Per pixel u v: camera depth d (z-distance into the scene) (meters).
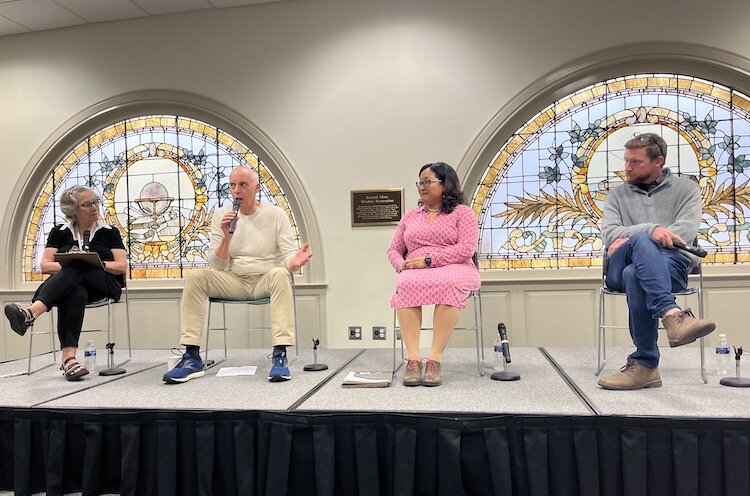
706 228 3.87
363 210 4.16
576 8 3.89
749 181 3.81
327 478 1.97
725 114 3.84
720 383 2.32
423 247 2.70
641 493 1.82
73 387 2.60
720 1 3.71
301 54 4.23
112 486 2.16
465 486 1.94
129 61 4.44
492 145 4.05
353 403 2.13
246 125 4.29
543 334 4.01
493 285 4.06
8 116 4.61
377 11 4.13
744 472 1.77
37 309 2.73
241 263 2.97
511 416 1.91
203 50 4.34
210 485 2.06
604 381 2.29
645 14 3.81
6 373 3.04
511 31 3.97
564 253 4.05
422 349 3.79
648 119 3.93
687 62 3.79
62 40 4.53
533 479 1.87
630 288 2.26
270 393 2.36
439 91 4.07
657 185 2.52
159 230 4.54
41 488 2.21
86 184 4.63
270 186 4.39
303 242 4.30
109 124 4.56
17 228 4.60
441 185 2.75
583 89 3.98
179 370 2.64
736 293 3.78
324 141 4.21
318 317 4.22
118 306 4.47
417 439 1.96
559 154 4.05
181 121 4.50
